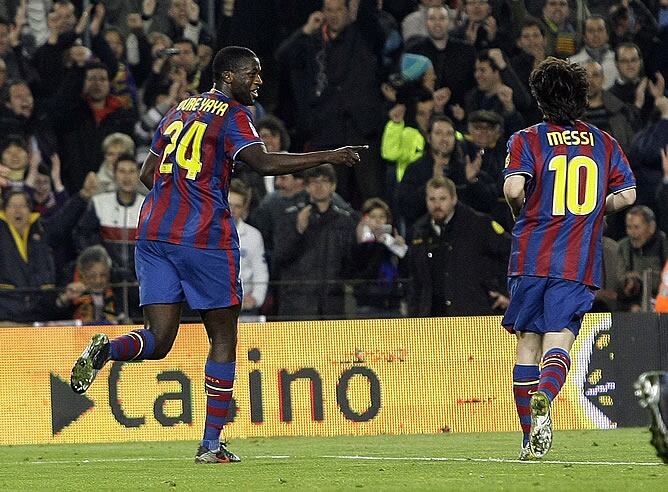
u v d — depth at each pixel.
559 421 32.75
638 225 40.69
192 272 21.05
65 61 43.66
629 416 33.06
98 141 43.66
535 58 46.50
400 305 37.75
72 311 36.69
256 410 32.06
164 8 45.56
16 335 31.69
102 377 31.73
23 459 25.42
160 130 21.58
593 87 45.25
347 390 32.38
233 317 21.70
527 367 20.91
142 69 45.12
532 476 17.38
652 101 46.44
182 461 22.86
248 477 18.31
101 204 40.78
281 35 46.28
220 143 21.02
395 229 42.19
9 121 42.59
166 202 21.11
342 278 40.16
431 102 43.88
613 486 14.99
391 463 21.28
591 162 20.09
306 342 32.31
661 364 33.28
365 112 44.44
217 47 45.84
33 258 39.78
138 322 36.75
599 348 32.97
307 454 25.02
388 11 45.38
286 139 42.34
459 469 19.19
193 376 31.89
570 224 19.95
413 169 42.22
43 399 31.67
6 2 44.22
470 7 45.75
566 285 19.89
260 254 40.06
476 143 42.56
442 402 32.69
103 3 45.06
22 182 42.19
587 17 47.44
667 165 44.75
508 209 42.12
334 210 40.22
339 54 44.53
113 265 40.47
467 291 38.59
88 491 16.22
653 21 48.03
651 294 36.78
